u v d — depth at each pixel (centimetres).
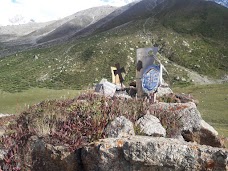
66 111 1011
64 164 853
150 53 1361
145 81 1320
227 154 687
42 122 977
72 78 17175
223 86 11625
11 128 1056
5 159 923
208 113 6600
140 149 737
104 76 17400
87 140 891
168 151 723
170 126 1054
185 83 15562
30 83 15650
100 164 775
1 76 18062
